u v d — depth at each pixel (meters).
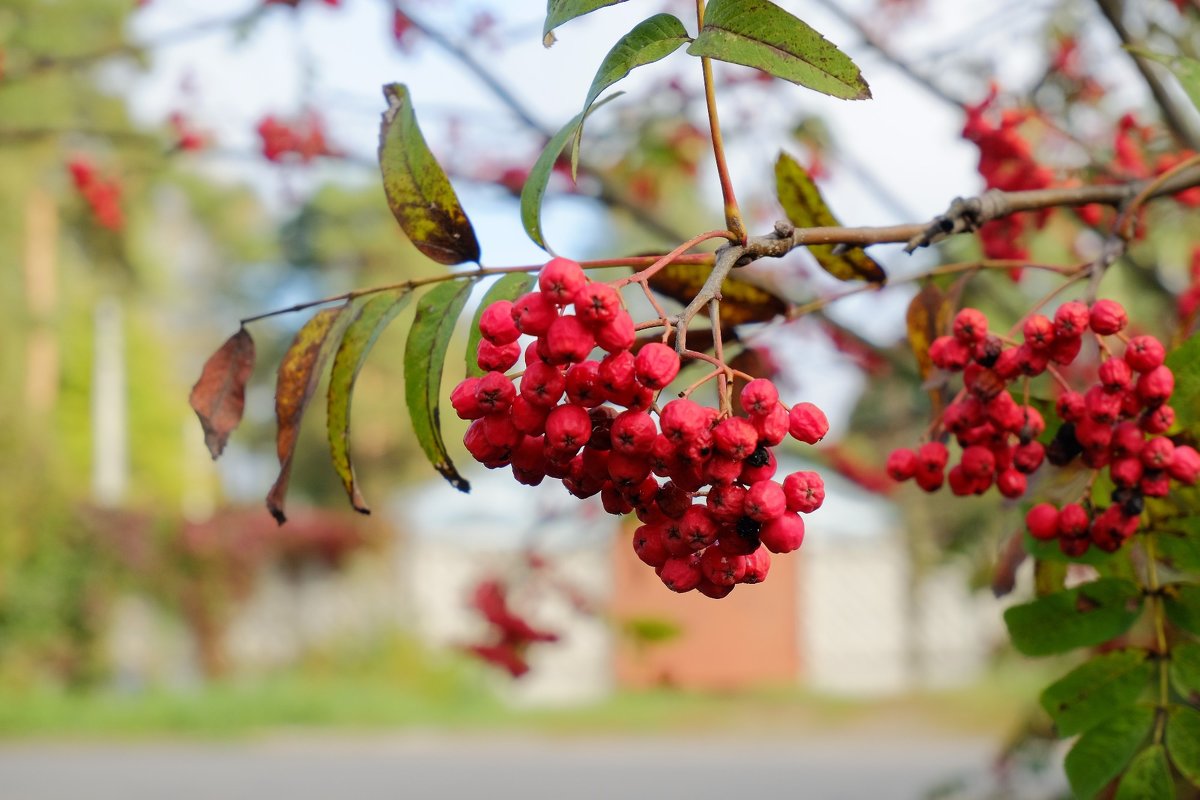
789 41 1.61
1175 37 3.79
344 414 1.92
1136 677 2.01
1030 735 3.75
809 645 21.41
